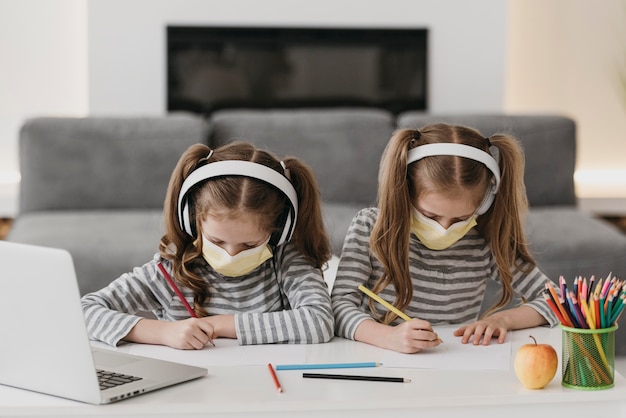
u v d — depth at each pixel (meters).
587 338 1.38
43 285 1.32
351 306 1.76
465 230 1.80
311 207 1.81
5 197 4.75
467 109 5.33
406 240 1.80
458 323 1.90
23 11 5.23
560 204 4.12
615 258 3.39
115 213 3.91
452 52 5.29
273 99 5.26
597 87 5.59
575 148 4.14
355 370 1.48
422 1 5.26
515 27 5.61
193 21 5.16
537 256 3.38
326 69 5.27
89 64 5.11
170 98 5.18
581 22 5.57
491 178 1.81
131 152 4.02
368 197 4.10
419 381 1.42
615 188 5.27
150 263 1.84
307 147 4.09
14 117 5.25
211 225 1.64
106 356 1.53
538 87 5.62
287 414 1.33
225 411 1.32
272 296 1.83
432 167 1.73
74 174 3.99
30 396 1.36
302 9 5.22
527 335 1.73
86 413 1.31
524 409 1.37
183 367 1.46
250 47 5.21
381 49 5.27
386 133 4.12
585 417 1.38
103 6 5.09
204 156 1.74
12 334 1.37
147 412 1.31
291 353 1.59
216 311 1.82
